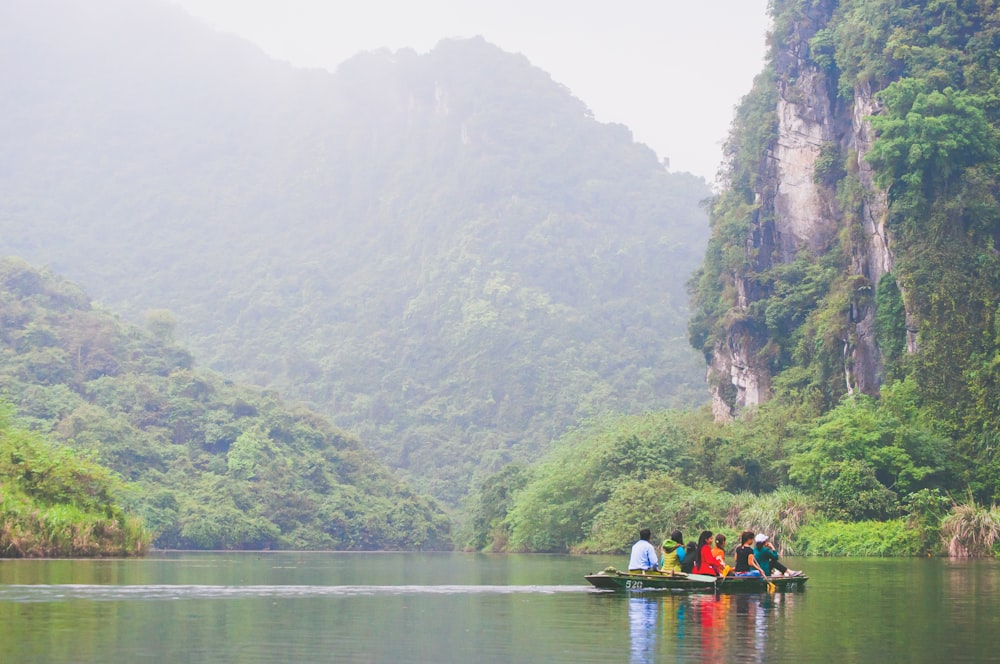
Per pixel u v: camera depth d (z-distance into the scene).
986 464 62.84
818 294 82.25
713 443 72.88
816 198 86.56
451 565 52.12
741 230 90.00
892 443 62.94
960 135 71.44
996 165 72.81
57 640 17.02
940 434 65.25
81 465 51.97
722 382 89.06
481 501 109.75
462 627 19.39
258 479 131.75
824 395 75.81
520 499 87.69
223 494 121.00
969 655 16.08
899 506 59.25
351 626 19.50
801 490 63.97
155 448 126.25
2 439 52.31
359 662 15.32
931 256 70.81
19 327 146.75
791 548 56.44
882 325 73.69
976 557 51.41
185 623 19.59
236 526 116.00
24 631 18.02
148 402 139.00
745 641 17.48
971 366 67.06
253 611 22.11
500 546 95.31
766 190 89.50
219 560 59.47
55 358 139.50
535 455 197.50
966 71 77.25
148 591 26.86
